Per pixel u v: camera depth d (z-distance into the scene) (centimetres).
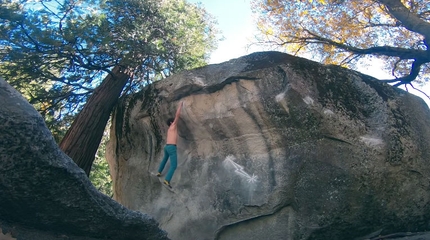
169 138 810
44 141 460
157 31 1198
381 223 709
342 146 715
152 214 836
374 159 700
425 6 1280
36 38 927
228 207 752
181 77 837
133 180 905
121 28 1112
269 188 727
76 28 968
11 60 959
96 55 1082
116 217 540
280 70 752
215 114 788
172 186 829
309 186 709
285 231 709
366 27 1405
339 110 730
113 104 1045
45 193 480
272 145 752
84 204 510
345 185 697
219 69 803
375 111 746
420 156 726
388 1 1173
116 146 1002
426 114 793
